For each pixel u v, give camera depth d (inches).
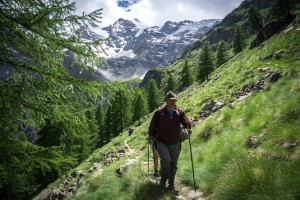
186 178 293.0
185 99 1305.4
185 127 275.4
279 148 253.3
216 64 3235.7
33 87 181.3
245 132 339.3
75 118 205.8
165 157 259.1
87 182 488.1
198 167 312.3
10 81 179.9
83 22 185.5
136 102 2410.2
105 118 2637.8
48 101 195.8
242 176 202.5
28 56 195.8
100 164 738.8
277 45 1104.2
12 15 172.4
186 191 269.4
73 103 205.0
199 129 492.4
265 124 331.9
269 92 458.0
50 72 183.0
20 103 181.8
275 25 1838.1
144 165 426.0
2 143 168.4
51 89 191.3
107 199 330.0
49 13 171.0
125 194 304.3
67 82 189.2
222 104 692.1
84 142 1213.7
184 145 458.9
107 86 193.9
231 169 226.2
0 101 176.9
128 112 2240.4
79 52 193.3
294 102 328.2
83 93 199.6
